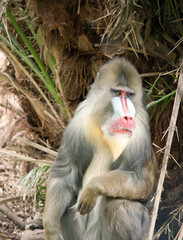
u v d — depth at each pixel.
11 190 11.76
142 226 8.70
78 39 10.24
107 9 9.72
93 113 8.62
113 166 8.89
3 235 10.53
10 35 10.71
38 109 11.29
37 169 10.44
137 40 10.23
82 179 9.07
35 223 10.55
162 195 10.87
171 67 10.98
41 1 9.89
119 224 8.57
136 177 8.55
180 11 10.69
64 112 10.81
